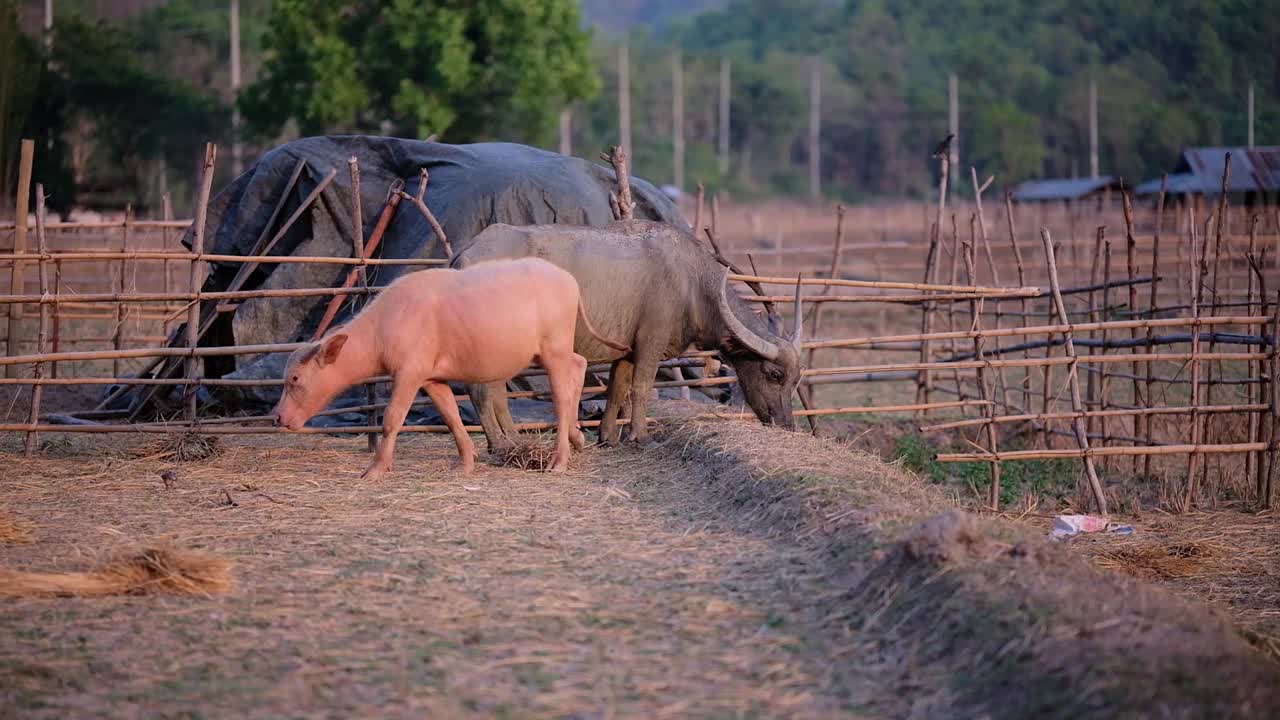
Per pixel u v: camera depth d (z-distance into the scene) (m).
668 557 8.87
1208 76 106.00
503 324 10.85
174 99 56.16
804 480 10.00
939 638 7.02
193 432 12.44
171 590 7.88
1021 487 13.97
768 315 14.07
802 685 6.59
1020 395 19.78
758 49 135.75
